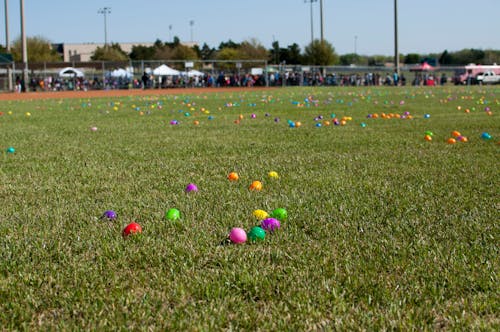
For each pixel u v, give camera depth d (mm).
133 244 3738
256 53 78688
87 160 7434
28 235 4008
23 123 13766
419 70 57875
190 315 2680
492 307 2719
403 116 14391
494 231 3951
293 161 7152
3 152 8289
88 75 50219
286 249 3625
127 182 5910
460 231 3971
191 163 7094
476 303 2752
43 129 11930
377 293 2877
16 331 2584
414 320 2590
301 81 51406
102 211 4648
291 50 92000
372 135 9961
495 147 8188
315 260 3389
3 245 3807
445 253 3496
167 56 80562
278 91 37844
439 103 20625
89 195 5324
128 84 46500
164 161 7293
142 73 45625
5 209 4801
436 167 6582
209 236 3889
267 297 2895
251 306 2781
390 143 8828
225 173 6383
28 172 6562
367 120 13289
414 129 10945
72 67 46969
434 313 2682
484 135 9305
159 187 5602
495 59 93688
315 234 3957
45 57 73562
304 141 9195
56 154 8023
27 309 2785
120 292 2963
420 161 7023
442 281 3045
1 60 41594
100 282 3104
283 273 3195
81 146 8898
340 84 52375
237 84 48812
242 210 4609
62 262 3447
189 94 34656
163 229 4082
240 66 49031
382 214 4449
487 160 7008
